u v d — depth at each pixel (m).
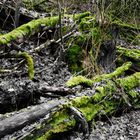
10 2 6.98
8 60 5.47
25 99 4.14
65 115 3.82
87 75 5.74
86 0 9.45
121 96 4.85
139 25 9.60
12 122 3.38
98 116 4.43
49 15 7.70
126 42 8.28
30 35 5.78
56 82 5.25
